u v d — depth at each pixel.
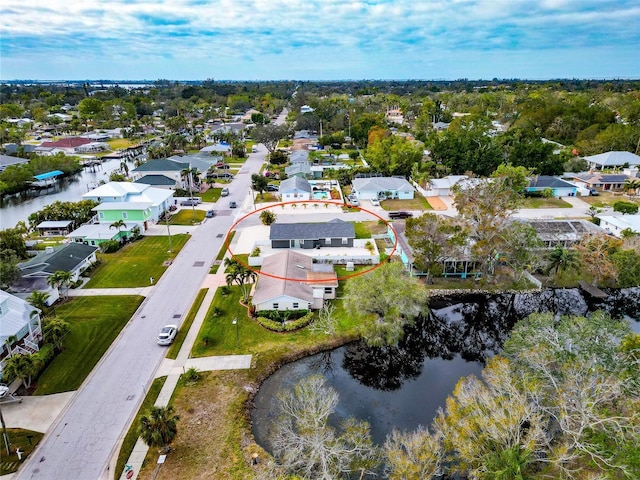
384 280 42.62
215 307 47.31
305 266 54.72
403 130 167.12
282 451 30.22
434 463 26.73
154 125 192.00
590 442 24.69
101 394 35.28
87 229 66.50
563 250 52.28
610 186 93.44
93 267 57.41
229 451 30.41
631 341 29.95
